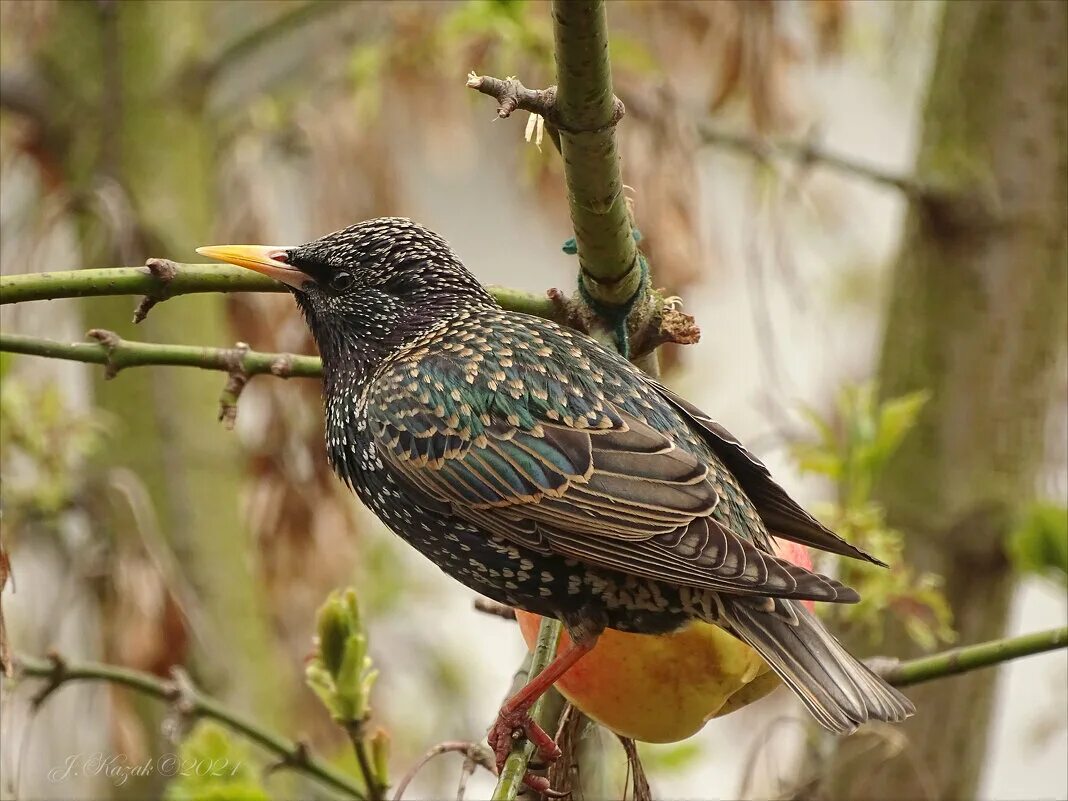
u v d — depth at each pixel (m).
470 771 8.08
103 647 11.73
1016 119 10.98
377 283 8.45
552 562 7.73
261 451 12.22
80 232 12.39
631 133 11.01
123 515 11.84
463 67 11.52
